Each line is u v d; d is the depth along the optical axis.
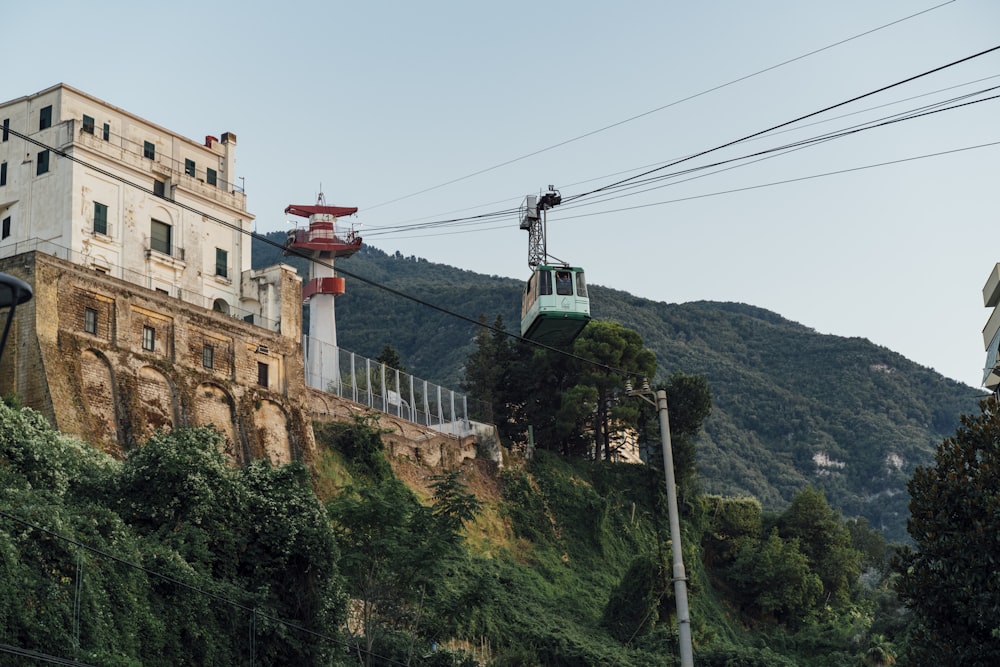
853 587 119.44
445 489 63.72
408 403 97.25
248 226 89.12
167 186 83.69
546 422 115.31
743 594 112.12
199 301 83.56
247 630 53.34
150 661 48.47
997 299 56.88
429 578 59.44
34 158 78.81
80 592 45.97
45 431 57.19
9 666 41.84
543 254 79.50
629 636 89.44
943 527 41.44
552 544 99.56
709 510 119.44
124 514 55.25
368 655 56.88
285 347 82.94
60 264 69.25
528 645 78.88
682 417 117.00
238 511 57.44
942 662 40.53
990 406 43.41
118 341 71.31
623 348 116.56
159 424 72.19
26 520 46.31
